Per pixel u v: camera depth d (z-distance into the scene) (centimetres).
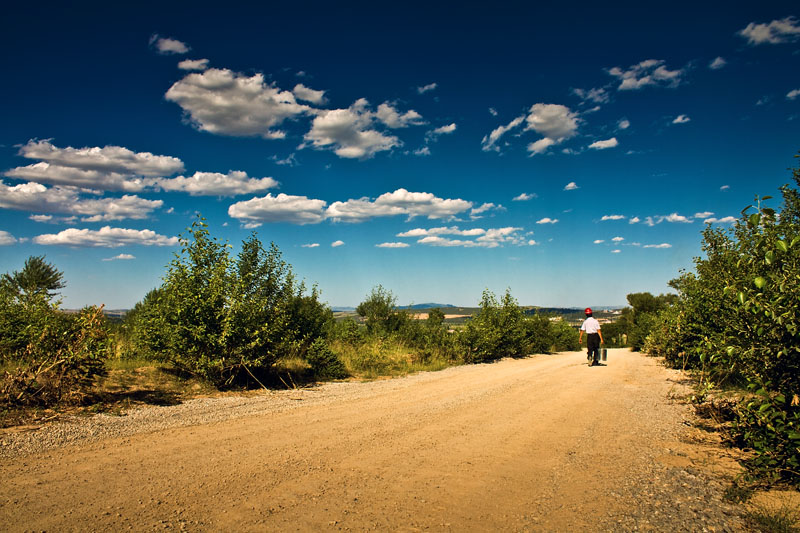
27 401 663
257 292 1164
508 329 2080
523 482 444
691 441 588
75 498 374
